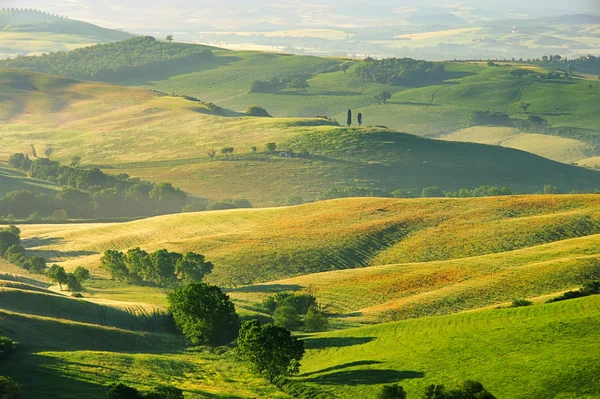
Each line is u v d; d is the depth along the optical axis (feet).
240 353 352.69
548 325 345.72
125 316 428.15
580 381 278.87
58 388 293.02
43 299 416.46
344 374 330.95
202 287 417.08
